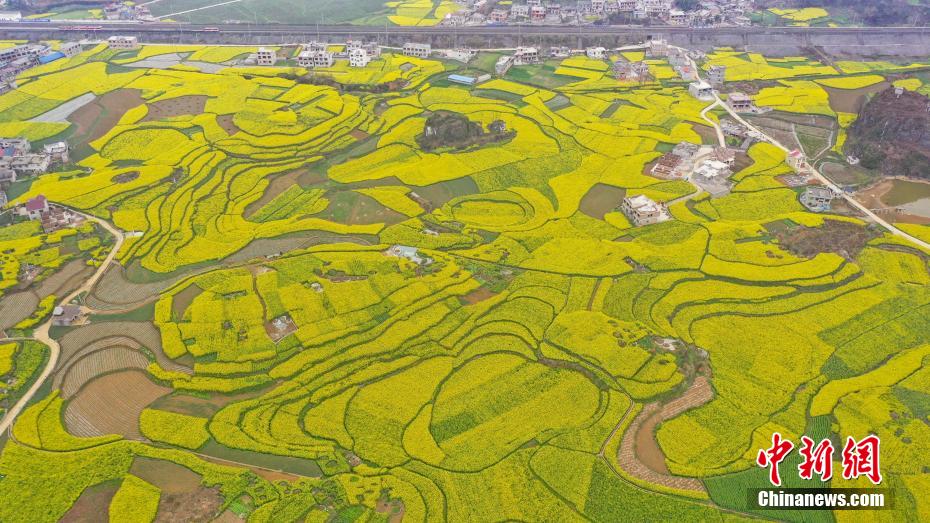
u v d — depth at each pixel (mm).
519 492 78750
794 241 128375
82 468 81062
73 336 104062
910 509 76062
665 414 89562
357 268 119125
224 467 81062
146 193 146500
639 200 138375
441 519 75375
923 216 138000
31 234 129750
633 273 118500
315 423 87750
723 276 117188
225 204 144125
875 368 96938
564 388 93188
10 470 80562
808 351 99562
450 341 101875
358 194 148125
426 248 126500
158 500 77062
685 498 78125
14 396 92375
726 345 101062
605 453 83562
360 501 77125
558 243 127125
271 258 124125
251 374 96062
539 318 106562
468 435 86188
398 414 89062
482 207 142500
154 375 95438
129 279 118312
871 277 116562
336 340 101938
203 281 115750
